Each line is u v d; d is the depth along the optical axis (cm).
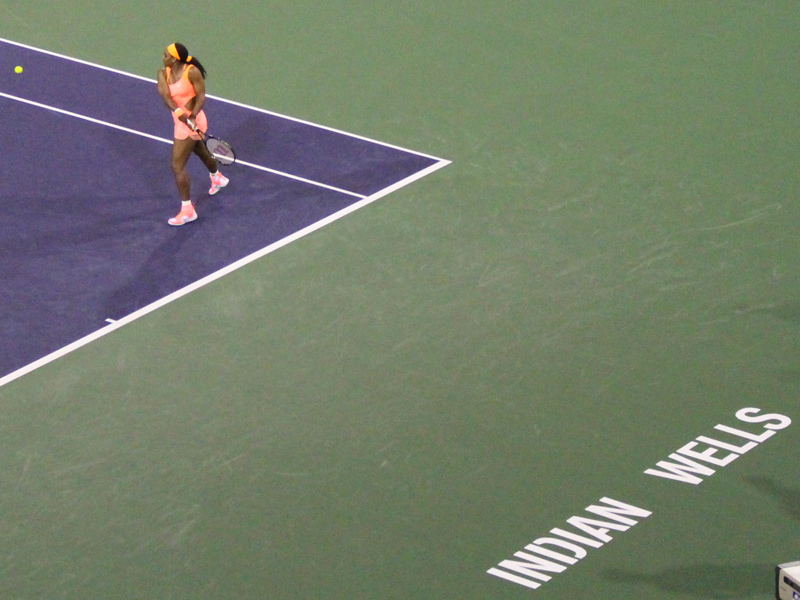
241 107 2561
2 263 2141
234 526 1594
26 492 1672
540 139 2412
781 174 2262
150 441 1747
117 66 2733
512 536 1549
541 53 2722
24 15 2956
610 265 2048
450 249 2106
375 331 1927
